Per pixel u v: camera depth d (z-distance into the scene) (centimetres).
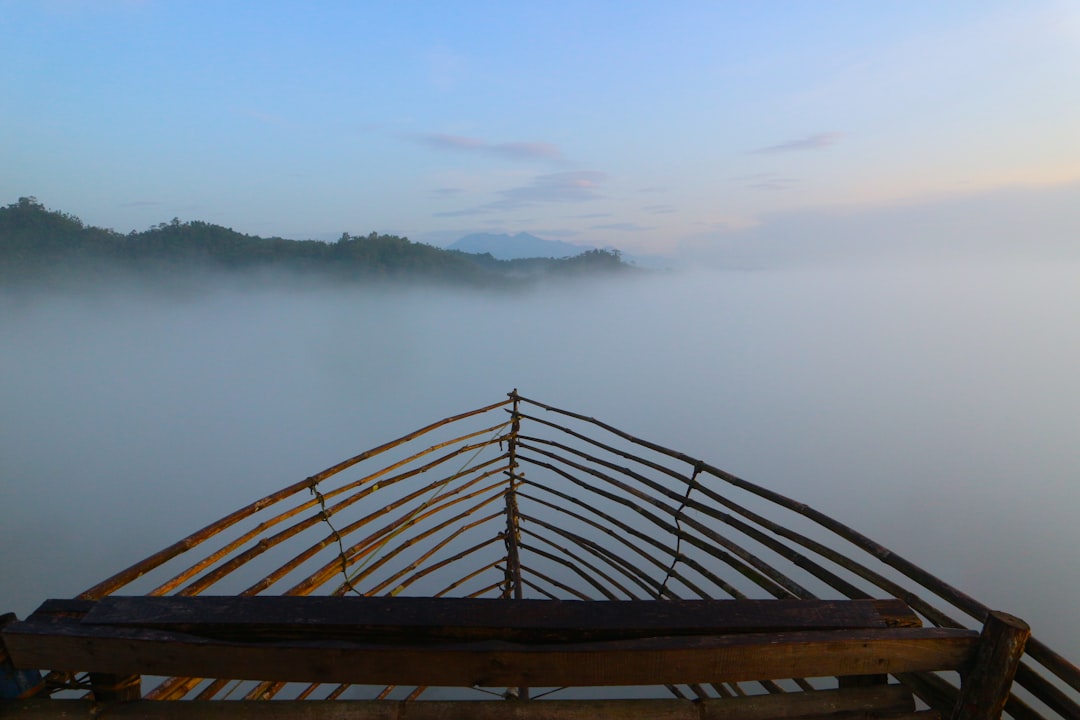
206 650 165
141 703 177
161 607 176
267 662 165
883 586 247
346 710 173
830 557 287
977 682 173
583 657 162
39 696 183
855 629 174
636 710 178
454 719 173
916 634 174
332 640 166
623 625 170
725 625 173
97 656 168
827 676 170
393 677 165
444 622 168
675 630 170
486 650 162
